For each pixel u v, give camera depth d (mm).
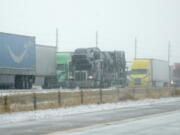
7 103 24203
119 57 56219
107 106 27969
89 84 50406
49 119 19109
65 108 26000
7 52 43594
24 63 46000
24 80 46656
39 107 25375
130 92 37188
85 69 50688
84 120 18594
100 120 18578
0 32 42750
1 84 43750
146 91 40750
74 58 51219
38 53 51500
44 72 52188
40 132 14461
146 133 14172
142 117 19969
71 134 13945
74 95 31297
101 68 52094
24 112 23062
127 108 26250
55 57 53375
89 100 30766
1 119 19156
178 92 46250
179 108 26047
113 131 14703
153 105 29234
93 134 13922
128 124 16953
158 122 17703
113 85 54438
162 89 44750
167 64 66188
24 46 46000
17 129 15328
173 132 14438
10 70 44000
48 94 29188
